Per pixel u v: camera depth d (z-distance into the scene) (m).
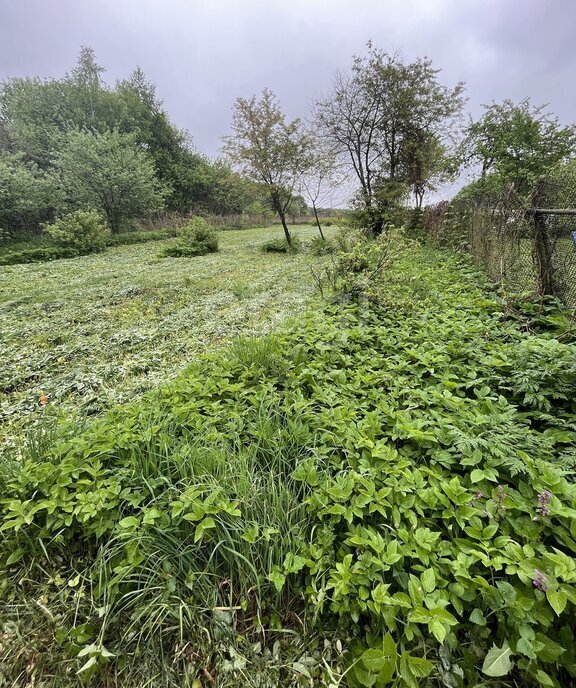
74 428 2.19
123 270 9.53
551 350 2.45
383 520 1.45
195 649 1.24
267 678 1.16
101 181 15.60
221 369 2.81
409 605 1.07
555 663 1.03
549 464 1.51
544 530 1.28
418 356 2.76
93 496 1.57
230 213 30.55
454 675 1.05
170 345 4.20
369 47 10.97
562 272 3.62
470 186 10.95
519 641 0.99
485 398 2.13
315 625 1.26
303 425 2.01
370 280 4.76
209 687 1.16
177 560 1.42
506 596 1.08
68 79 24.00
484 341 3.05
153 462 1.77
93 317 5.36
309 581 1.34
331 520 1.43
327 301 4.76
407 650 1.11
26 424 2.81
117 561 1.45
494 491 1.42
